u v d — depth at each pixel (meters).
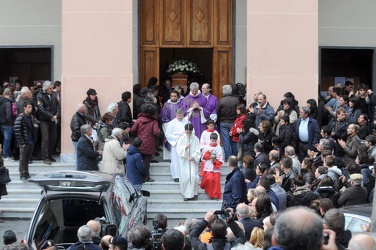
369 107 23.20
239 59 26.72
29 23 27.88
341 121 21.22
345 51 29.67
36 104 23.11
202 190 21.69
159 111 24.64
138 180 20.09
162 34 26.53
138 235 11.23
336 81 29.92
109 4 23.34
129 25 23.38
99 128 21.06
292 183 17.31
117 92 23.39
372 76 28.09
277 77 23.48
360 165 17.84
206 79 26.92
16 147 23.39
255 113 22.45
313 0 23.52
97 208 14.76
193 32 26.53
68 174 14.92
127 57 23.38
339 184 17.41
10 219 20.94
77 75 23.31
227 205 16.56
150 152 21.41
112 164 20.34
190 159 21.11
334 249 5.87
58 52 27.92
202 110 22.62
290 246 5.43
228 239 11.23
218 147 21.14
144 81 26.55
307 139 21.25
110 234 12.88
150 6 26.52
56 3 27.88
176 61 26.47
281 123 21.39
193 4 26.52
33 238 14.05
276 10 23.50
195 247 10.73
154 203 21.20
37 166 22.80
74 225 14.68
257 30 23.48
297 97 23.52
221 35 26.56
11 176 22.34
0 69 30.12
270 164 19.41
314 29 23.52
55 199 14.46
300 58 23.55
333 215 9.27
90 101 22.64
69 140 23.25
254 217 13.62
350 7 27.83
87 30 23.38
